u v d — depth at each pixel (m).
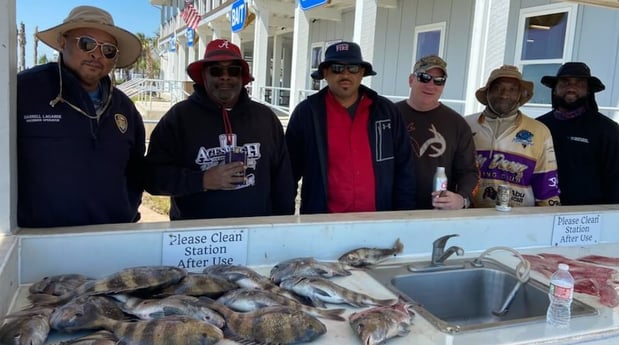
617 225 2.51
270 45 19.81
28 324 1.23
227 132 2.48
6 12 1.49
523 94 3.03
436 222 2.14
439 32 8.01
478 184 3.04
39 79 1.90
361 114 2.77
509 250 2.01
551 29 6.07
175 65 27.20
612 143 3.09
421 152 2.96
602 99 5.51
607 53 5.41
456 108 7.69
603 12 5.41
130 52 2.14
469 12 7.29
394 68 9.27
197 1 19.53
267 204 2.59
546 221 2.35
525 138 2.97
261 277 1.66
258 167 2.53
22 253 1.57
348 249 2.00
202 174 2.25
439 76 2.94
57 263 1.61
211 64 2.39
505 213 2.31
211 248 1.79
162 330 1.20
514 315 1.94
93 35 1.92
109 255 1.67
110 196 2.02
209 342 1.21
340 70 2.66
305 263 1.75
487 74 4.88
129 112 2.19
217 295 1.49
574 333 1.49
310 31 13.31
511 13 6.62
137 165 2.38
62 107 1.91
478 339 1.42
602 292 1.79
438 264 2.01
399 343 1.38
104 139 2.00
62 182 1.90
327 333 1.38
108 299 1.35
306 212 2.81
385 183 2.76
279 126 2.70
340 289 1.58
